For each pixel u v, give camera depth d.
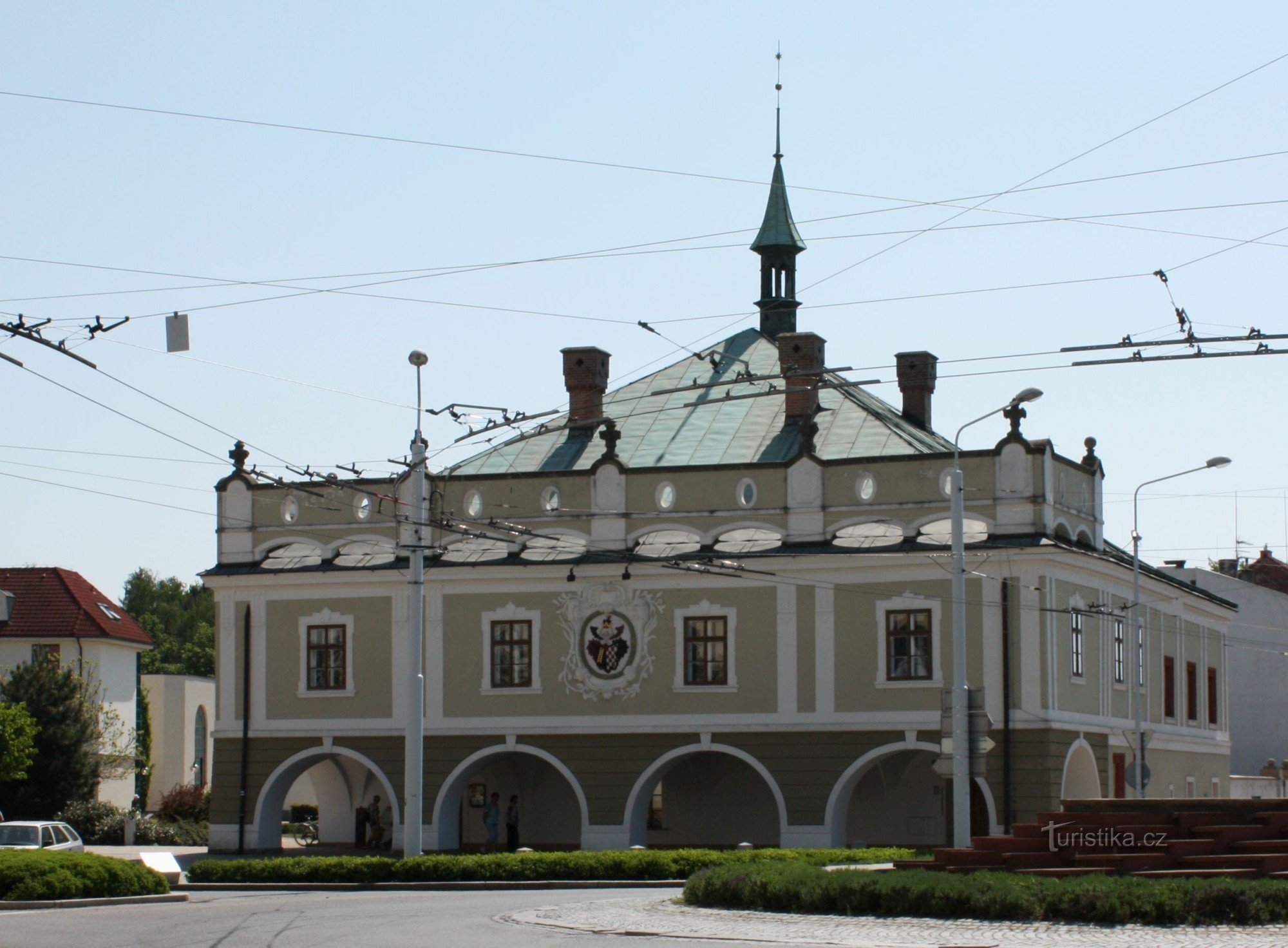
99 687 74.38
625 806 52.66
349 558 56.38
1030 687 49.41
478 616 54.59
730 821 55.22
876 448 54.12
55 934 25.02
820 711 51.34
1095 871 29.28
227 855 55.62
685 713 52.53
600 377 59.66
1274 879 27.28
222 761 56.50
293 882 39.38
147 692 86.81
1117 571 54.75
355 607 55.81
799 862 32.34
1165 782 59.62
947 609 50.44
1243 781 74.12
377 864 39.78
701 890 29.73
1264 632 84.56
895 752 50.69
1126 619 56.62
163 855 38.44
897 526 51.56
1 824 48.16
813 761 51.25
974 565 50.25
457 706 54.41
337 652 55.94
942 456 51.19
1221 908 25.36
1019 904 25.98
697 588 52.81
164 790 88.62
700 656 52.72
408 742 40.81
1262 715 84.25
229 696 56.69
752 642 52.25
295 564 56.81
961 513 38.72
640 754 52.78
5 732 65.06
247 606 56.84
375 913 29.25
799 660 51.72
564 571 53.81
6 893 31.42
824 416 56.56
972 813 52.25
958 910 26.47
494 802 55.59
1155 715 59.12
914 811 53.09
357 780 60.97
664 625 53.03
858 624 51.28
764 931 24.84
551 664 53.88
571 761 53.34
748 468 53.00
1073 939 23.50
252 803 56.00
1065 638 50.91
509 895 35.84
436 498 55.53
